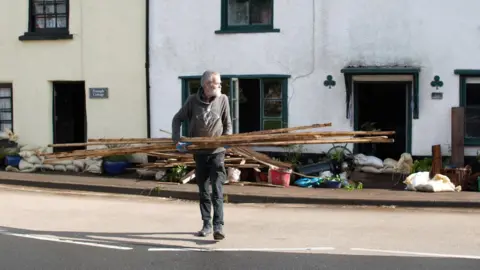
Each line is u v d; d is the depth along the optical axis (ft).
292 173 38.14
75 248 21.93
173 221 27.25
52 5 47.34
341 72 41.16
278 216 28.89
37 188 38.45
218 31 43.47
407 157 39.86
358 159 40.93
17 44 47.75
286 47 42.39
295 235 24.21
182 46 44.37
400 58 40.83
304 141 23.63
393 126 43.29
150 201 33.91
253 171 39.32
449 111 40.37
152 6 44.86
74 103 49.80
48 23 47.52
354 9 41.24
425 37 40.45
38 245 22.40
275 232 24.81
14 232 24.77
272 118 43.21
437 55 40.32
